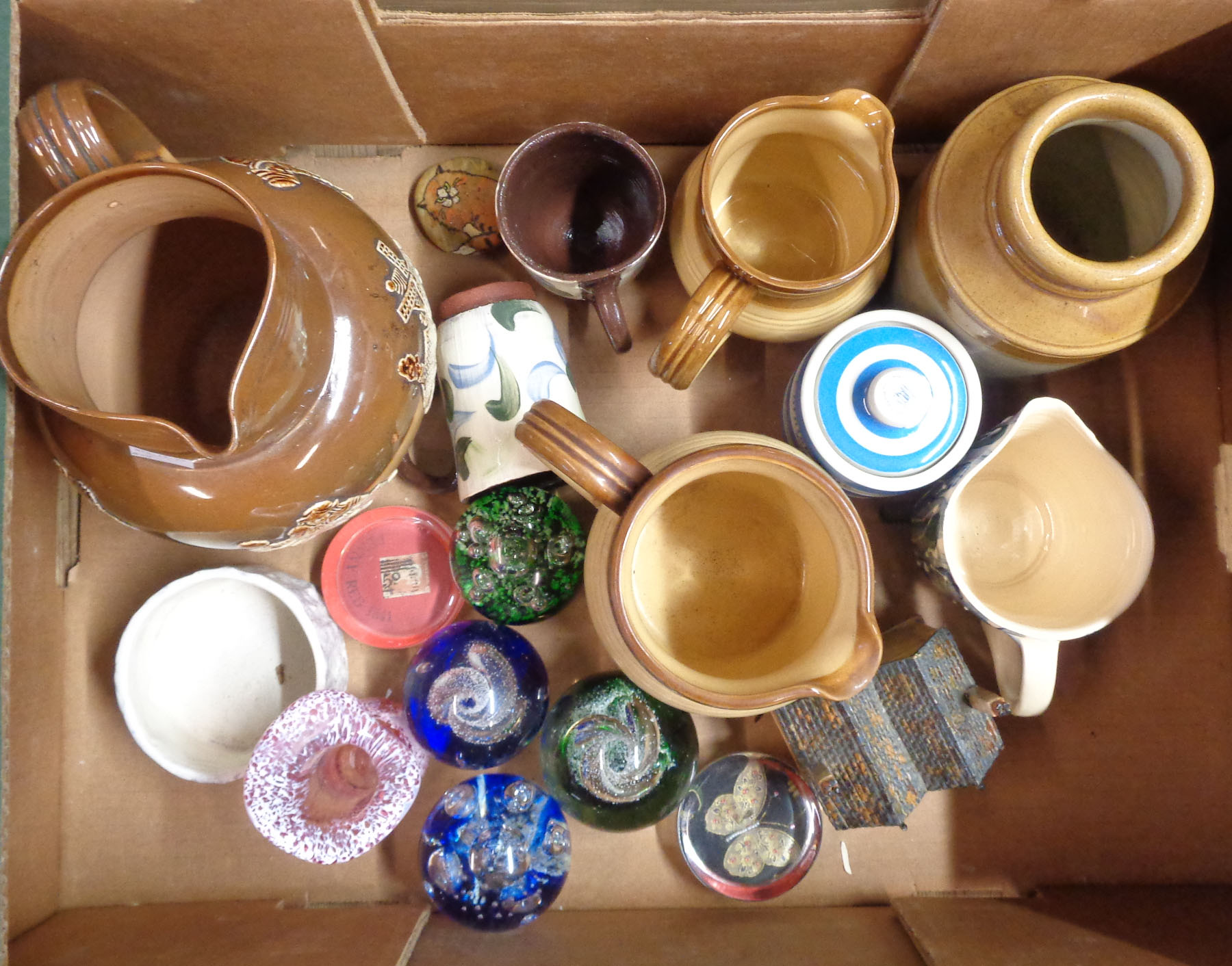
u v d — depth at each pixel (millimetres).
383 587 834
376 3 654
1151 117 626
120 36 657
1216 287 842
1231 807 810
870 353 726
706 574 680
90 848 808
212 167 599
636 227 804
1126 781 822
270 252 499
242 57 693
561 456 543
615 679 759
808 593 646
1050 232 750
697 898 814
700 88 765
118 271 583
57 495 769
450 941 729
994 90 760
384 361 603
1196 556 829
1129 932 708
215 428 634
